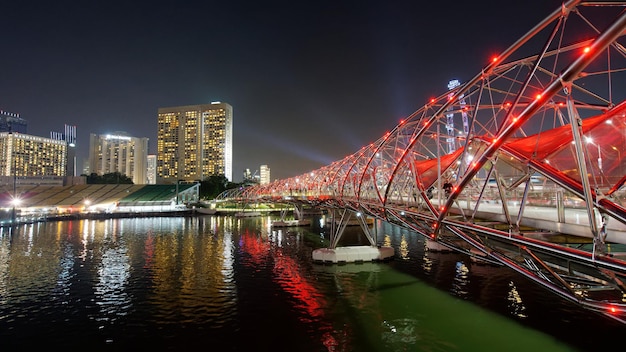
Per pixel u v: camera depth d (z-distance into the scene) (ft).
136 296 126.21
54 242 254.47
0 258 197.16
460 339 89.35
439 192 82.94
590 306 52.85
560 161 65.67
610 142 64.39
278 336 91.76
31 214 423.23
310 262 182.39
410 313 107.24
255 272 161.99
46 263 183.93
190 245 242.37
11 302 120.47
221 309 112.06
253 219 463.83
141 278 152.05
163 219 461.78
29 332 95.55
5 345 87.97
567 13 44.75
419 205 96.02
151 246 238.07
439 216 75.66
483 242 75.25
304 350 84.12
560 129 64.75
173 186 632.79
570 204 108.37
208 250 222.28
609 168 64.34
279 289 133.90
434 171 118.01
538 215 81.82
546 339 88.69
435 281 142.00
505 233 57.82
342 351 83.51
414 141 89.76
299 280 146.72
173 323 100.83
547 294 122.01
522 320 100.58
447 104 75.92
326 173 240.32
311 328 96.73
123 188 614.75
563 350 83.15
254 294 127.75
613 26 33.22
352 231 315.58
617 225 63.82
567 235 59.26
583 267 55.21
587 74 51.37
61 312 110.42
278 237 282.15
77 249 225.76
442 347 85.20
